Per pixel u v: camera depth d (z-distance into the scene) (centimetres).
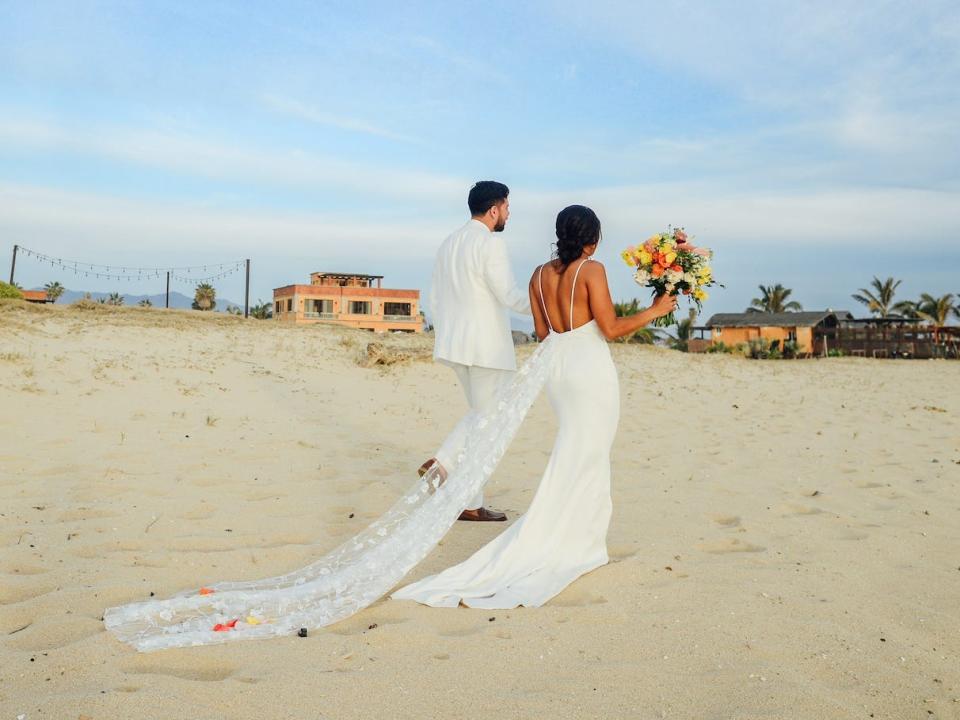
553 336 420
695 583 388
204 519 491
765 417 1175
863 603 371
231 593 356
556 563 395
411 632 314
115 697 250
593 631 324
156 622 322
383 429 932
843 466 748
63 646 295
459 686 269
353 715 247
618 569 401
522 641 311
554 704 257
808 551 457
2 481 553
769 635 324
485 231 527
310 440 806
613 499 589
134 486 559
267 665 286
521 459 781
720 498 602
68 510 489
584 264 409
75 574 379
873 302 7525
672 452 833
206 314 2136
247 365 1300
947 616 357
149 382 1045
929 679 290
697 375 1759
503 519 527
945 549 470
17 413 797
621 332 407
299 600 351
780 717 252
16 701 247
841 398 1493
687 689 271
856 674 292
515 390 419
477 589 369
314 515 515
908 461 786
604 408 405
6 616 326
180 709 246
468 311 518
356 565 379
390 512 433
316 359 1441
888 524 529
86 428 767
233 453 704
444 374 1418
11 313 1407
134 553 419
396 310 6919
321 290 6725
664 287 422
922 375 2156
